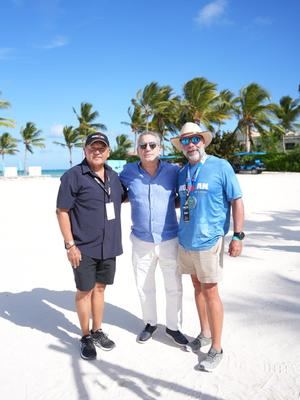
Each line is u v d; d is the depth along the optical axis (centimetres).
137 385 281
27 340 355
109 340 341
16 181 3006
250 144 4844
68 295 468
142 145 320
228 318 387
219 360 304
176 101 4444
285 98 4994
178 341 339
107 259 332
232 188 301
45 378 293
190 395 267
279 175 3469
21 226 940
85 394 272
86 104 5381
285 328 362
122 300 447
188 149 307
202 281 308
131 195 341
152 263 347
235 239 309
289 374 290
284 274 525
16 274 550
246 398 263
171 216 340
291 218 1025
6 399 268
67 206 316
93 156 315
